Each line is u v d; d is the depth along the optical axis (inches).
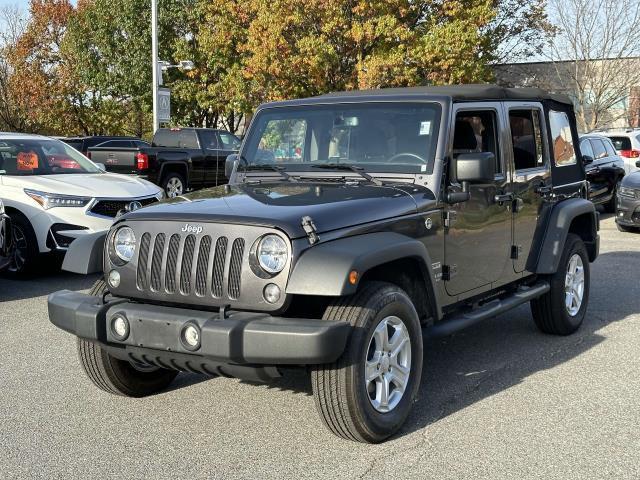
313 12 973.2
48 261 372.5
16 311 302.8
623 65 1353.3
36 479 151.6
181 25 1298.0
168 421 183.8
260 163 217.3
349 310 158.9
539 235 244.5
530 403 193.8
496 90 219.9
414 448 165.6
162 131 754.8
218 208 167.0
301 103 216.2
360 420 159.0
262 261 154.3
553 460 159.0
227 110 1272.1
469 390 204.4
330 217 161.5
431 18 1007.0
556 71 1391.5
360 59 968.9
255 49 1015.6
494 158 197.8
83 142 767.1
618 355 237.8
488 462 157.9
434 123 194.4
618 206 542.3
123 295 172.2
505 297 229.3
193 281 160.6
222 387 209.3
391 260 162.7
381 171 197.3
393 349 169.2
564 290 253.4
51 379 216.2
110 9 1305.4
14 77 1547.7
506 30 1235.9
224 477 152.2
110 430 178.1
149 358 166.1
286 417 185.9
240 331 149.4
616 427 177.2
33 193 362.9
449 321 196.5
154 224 167.9
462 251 200.7
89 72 1369.3
